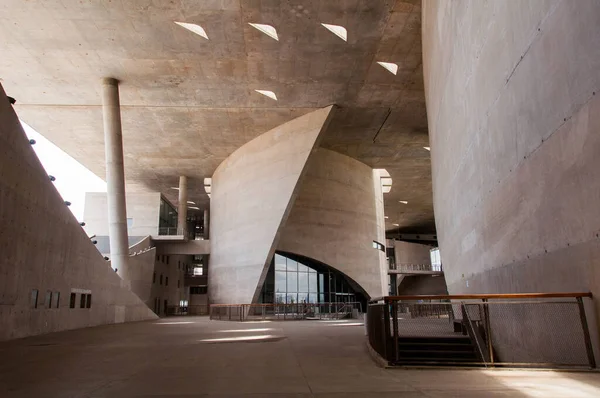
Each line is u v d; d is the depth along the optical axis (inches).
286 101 974.4
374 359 278.1
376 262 1395.2
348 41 743.1
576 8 189.9
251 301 1117.7
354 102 978.7
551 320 232.8
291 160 1064.8
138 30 715.4
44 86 904.3
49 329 553.0
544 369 219.6
